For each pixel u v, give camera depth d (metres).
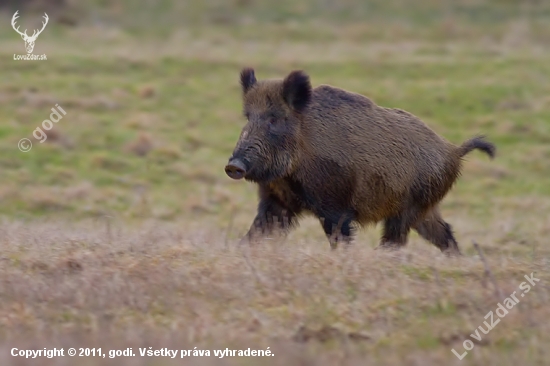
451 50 110.75
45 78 91.62
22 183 69.12
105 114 84.88
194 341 27.14
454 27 121.19
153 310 29.16
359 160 39.34
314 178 38.91
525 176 78.56
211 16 123.88
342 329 28.05
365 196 39.84
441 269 33.69
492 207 69.00
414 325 28.64
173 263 32.88
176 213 64.31
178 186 71.38
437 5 131.00
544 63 105.56
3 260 33.31
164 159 76.31
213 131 84.19
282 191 39.53
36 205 64.38
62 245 35.84
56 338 26.86
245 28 120.06
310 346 27.06
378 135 40.19
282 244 36.28
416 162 41.16
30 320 28.22
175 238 39.62
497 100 94.12
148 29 117.38
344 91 40.66
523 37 118.62
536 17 127.81
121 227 51.31
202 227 56.28
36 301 29.41
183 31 117.06
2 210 62.97
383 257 34.44
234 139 82.75
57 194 66.44
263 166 38.00
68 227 48.91
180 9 125.19
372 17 126.31
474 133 87.19
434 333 28.14
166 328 27.94
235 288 30.39
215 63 100.62
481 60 106.19
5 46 100.25
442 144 42.75
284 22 123.19
